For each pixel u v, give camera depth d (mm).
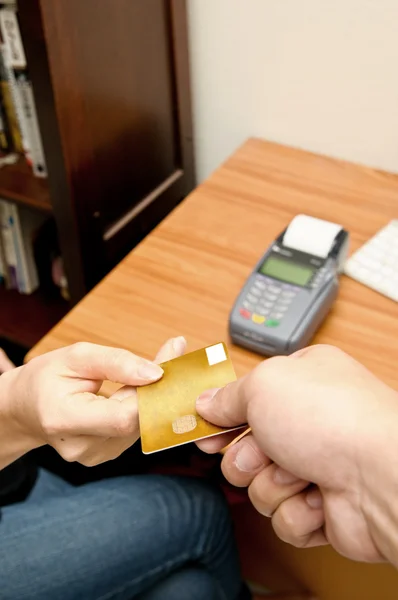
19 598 731
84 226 920
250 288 718
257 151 1024
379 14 836
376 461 422
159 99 990
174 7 926
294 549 904
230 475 535
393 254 799
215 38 980
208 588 841
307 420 448
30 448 662
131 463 1088
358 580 863
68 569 753
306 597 992
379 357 688
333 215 886
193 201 920
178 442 496
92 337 720
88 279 989
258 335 675
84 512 801
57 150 823
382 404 444
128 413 527
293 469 476
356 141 981
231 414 493
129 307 755
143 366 539
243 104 1038
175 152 1098
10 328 1216
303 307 686
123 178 974
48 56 733
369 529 455
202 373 540
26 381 573
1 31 875
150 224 1092
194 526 814
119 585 780
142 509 804
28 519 798
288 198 921
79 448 567
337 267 753
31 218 1190
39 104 787
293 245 755
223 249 836
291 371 473
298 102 986
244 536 995
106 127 886
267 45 948
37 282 1281
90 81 818
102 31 807
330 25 880
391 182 947
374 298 759
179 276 796
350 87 928
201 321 736
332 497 469
